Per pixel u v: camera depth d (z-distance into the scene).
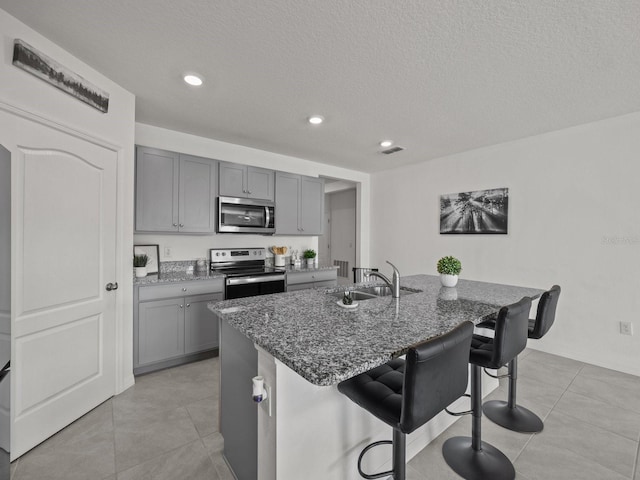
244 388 1.39
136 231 2.73
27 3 1.43
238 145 3.61
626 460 1.62
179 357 2.76
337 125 2.97
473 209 3.71
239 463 1.45
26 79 1.58
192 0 1.43
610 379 2.55
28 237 1.61
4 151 1.33
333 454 1.29
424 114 2.70
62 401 1.83
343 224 6.50
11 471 1.51
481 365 1.48
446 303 1.81
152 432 1.83
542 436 1.82
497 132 3.12
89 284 2.00
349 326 1.33
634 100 2.39
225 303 1.76
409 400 0.91
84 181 1.95
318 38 1.70
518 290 2.28
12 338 1.55
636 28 1.57
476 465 1.55
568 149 2.99
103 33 1.66
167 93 2.34
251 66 1.98
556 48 1.75
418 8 1.47
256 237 3.97
